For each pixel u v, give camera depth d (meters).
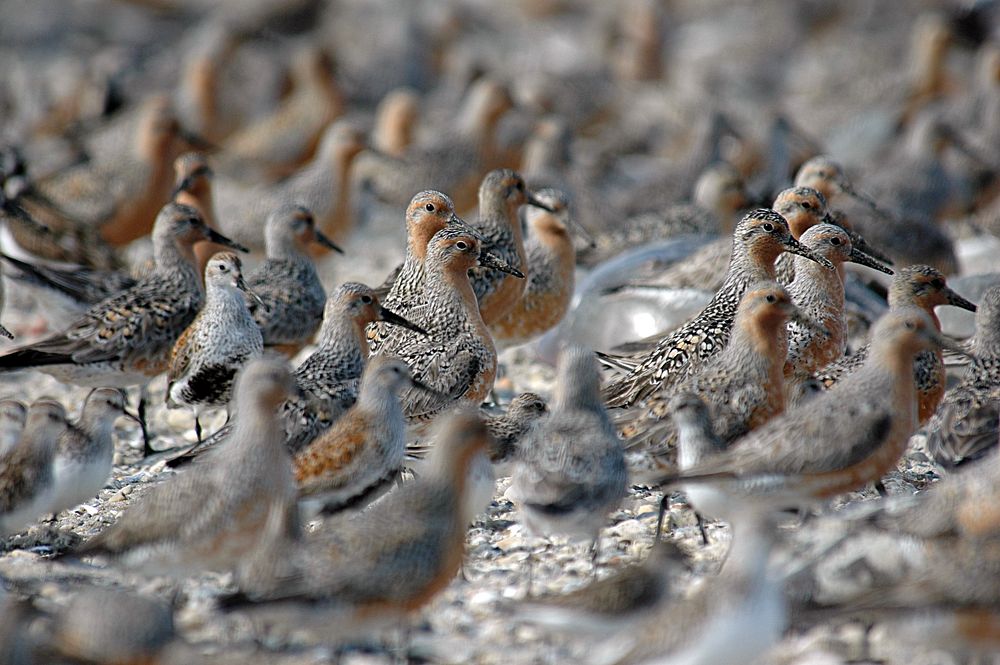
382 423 12.39
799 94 44.62
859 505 12.36
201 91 34.09
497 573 12.36
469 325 15.60
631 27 45.94
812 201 17.42
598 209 25.80
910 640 9.94
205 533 11.19
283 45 45.66
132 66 41.59
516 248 18.05
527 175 26.88
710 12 55.03
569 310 20.00
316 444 12.38
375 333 16.23
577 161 30.95
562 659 10.70
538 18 56.38
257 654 10.25
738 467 11.82
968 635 9.77
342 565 10.18
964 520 10.70
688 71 45.28
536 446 11.88
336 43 46.03
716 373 13.38
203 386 15.34
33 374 19.59
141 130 25.55
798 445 11.89
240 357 15.40
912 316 12.27
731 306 15.26
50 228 21.45
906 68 43.44
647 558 11.04
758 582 9.39
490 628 11.26
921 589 9.76
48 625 10.49
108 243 22.89
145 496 11.54
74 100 35.97
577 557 12.65
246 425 11.32
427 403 14.59
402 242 27.30
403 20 44.53
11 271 18.86
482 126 28.23
